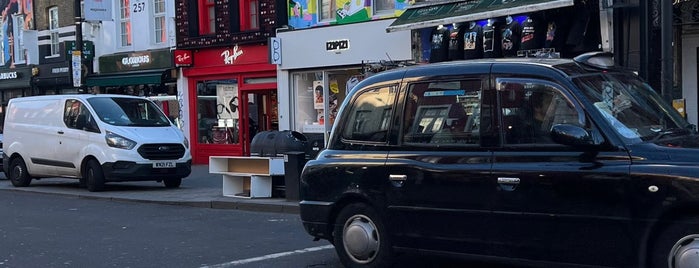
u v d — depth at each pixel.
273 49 18.11
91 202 13.48
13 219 11.32
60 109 15.41
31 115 16.09
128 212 11.98
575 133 5.30
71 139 14.92
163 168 14.41
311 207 7.05
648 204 5.09
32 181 18.03
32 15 26.00
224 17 19.78
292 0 18.34
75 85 19.23
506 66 5.99
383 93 6.75
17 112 16.52
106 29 23.14
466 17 13.70
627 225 5.20
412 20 14.99
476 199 5.91
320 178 6.99
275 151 12.20
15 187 16.33
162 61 21.28
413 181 6.28
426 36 15.49
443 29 14.82
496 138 5.89
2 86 26.91
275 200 12.12
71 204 13.23
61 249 8.67
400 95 6.58
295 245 8.67
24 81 25.83
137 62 21.92
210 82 20.77
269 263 7.62
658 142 5.36
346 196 6.76
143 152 14.18
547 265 5.61
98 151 14.30
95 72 23.23
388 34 16.20
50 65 24.97
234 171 13.09
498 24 14.02
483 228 5.89
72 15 24.42
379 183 6.51
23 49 26.64
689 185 4.91
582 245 5.41
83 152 14.63
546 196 5.54
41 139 15.64
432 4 15.38
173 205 12.71
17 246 8.92
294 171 11.79
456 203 6.03
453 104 6.21
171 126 15.28
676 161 5.07
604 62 6.26
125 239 9.32
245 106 19.92
